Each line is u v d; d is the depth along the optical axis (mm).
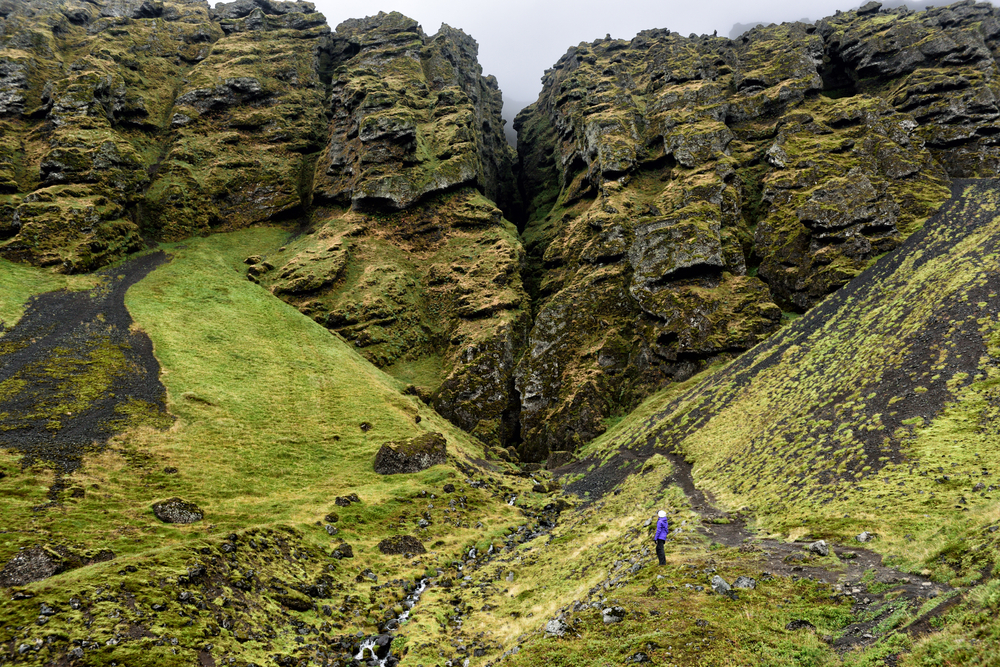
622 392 106125
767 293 102312
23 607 25250
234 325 93688
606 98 168375
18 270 93688
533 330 121062
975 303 49688
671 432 74438
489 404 111250
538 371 114875
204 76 168750
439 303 131625
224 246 137750
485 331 120750
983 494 27094
